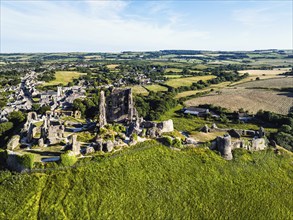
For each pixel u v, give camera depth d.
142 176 82.69
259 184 92.25
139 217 72.81
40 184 74.12
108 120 121.31
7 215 67.38
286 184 95.12
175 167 89.00
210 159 95.44
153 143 94.81
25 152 85.19
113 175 80.25
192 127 174.38
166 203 77.81
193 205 79.62
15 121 153.00
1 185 74.12
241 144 104.69
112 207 72.69
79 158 82.19
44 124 102.50
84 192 74.06
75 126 118.25
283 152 108.81
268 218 82.69
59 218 67.69
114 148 88.94
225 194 85.62
